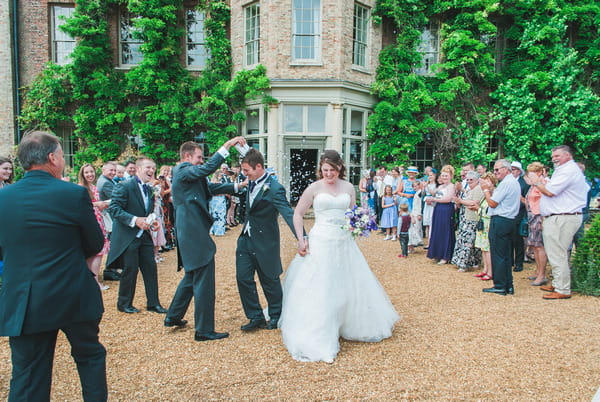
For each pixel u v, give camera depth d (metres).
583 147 12.84
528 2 12.51
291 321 3.31
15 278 2.03
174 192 3.54
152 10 12.16
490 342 3.48
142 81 12.27
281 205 3.62
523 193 6.42
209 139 12.31
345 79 11.79
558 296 4.79
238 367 3.01
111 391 2.66
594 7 12.73
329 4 11.51
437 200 6.60
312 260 3.40
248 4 12.22
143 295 4.93
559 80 12.34
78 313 2.14
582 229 5.91
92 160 12.53
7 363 3.14
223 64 12.66
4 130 12.62
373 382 2.79
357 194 12.59
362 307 3.46
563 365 3.06
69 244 2.14
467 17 12.51
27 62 12.87
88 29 12.42
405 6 12.38
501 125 13.34
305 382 2.79
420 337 3.60
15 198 2.06
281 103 11.77
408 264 6.61
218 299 4.73
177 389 2.69
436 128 12.58
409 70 12.71
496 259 4.96
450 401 2.56
